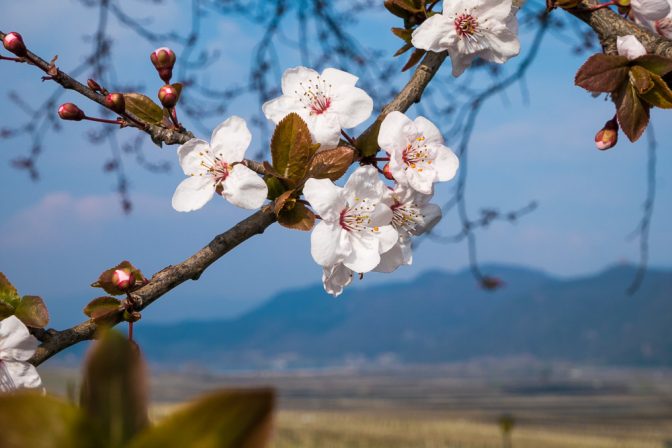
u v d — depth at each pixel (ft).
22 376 0.59
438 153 0.73
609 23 0.73
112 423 0.24
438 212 0.73
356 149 0.72
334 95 0.74
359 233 0.68
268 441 0.23
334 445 17.22
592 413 49.57
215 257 0.62
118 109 0.70
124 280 0.60
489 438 21.58
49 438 0.24
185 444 0.23
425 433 21.85
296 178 0.67
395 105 0.74
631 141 0.70
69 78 0.69
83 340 0.61
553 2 0.74
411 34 0.79
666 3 0.73
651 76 0.69
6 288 0.61
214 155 0.70
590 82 0.70
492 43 0.79
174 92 0.71
